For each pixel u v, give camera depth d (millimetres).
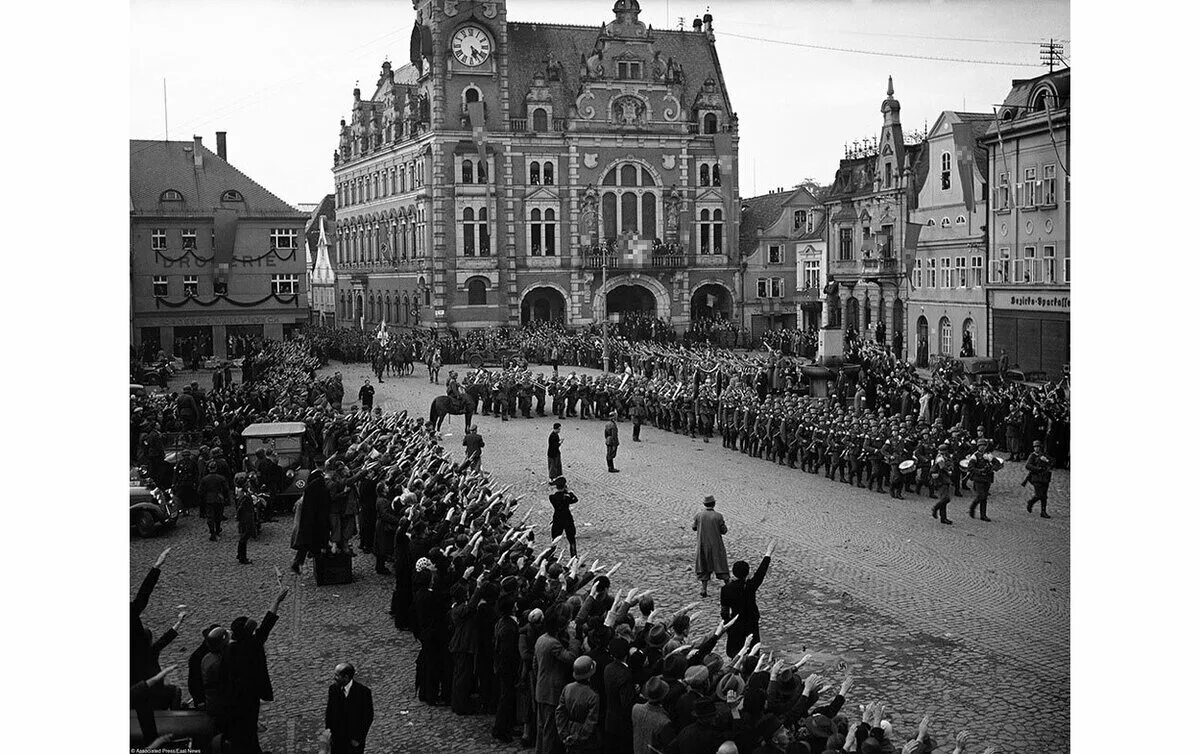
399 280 112250
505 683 18688
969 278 71438
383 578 28422
